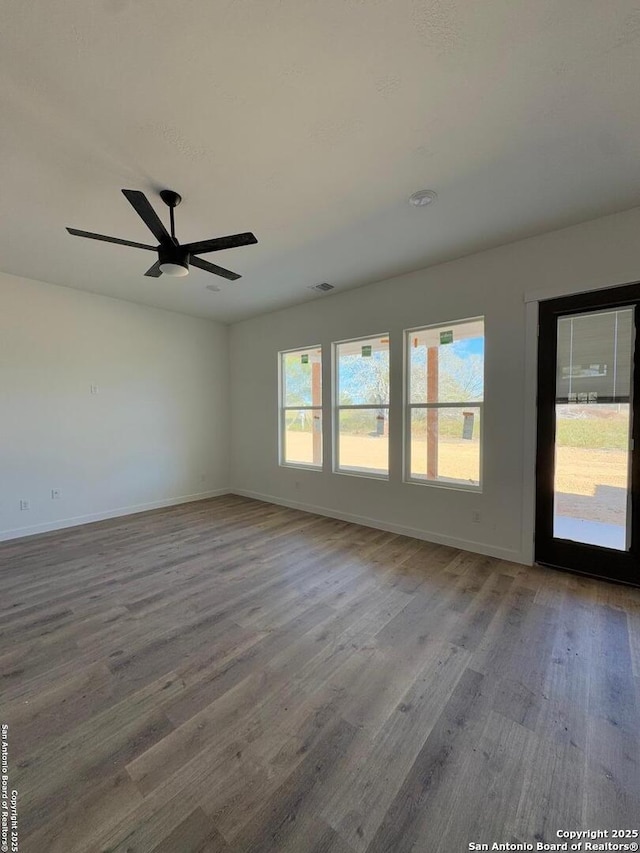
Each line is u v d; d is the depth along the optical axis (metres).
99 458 4.61
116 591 2.74
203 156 2.06
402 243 3.15
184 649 2.07
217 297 4.65
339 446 4.67
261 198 2.48
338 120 1.82
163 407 5.25
